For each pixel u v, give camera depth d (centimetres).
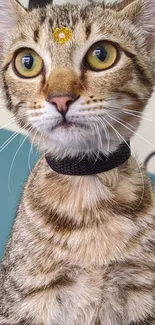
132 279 17
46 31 17
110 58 17
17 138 28
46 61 17
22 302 18
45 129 17
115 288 17
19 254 18
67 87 16
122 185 18
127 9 18
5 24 19
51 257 17
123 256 17
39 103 17
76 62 16
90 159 18
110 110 17
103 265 17
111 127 17
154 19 18
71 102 16
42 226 18
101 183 18
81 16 18
